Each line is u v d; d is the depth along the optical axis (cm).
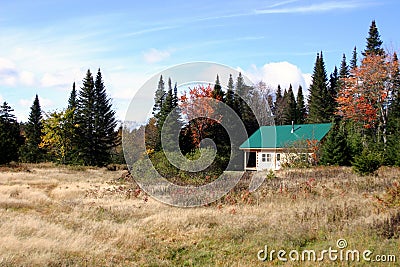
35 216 940
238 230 830
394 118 3128
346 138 2489
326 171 1839
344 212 907
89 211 1052
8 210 1004
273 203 1135
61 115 3969
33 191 1413
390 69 3350
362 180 1480
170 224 904
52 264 603
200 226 898
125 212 1049
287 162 2339
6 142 2805
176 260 692
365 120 3506
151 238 805
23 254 626
